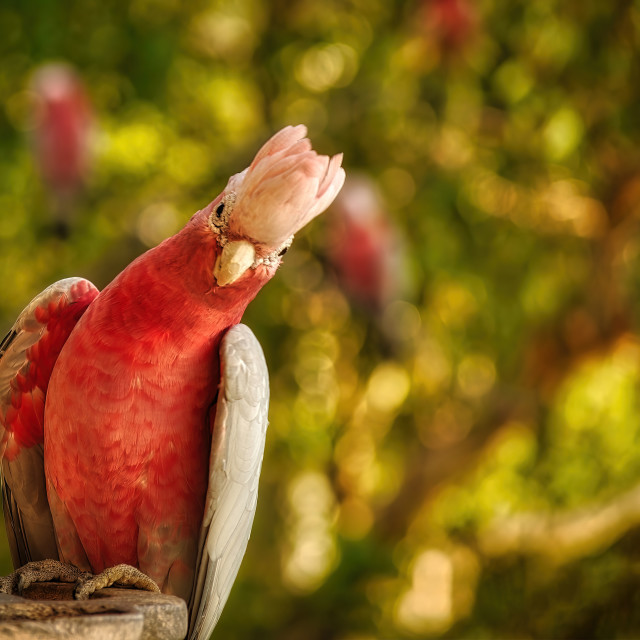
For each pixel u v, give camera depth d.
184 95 10.25
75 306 3.86
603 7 10.31
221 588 3.90
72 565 3.79
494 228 10.50
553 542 10.58
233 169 9.80
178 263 3.56
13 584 3.55
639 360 11.32
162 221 9.70
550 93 10.27
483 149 10.54
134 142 9.97
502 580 10.93
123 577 3.54
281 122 10.15
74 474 3.69
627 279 10.92
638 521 10.37
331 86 10.51
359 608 10.01
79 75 9.63
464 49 9.85
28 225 9.90
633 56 10.45
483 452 11.04
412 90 10.28
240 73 10.55
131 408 3.60
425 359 10.89
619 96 10.44
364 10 10.44
